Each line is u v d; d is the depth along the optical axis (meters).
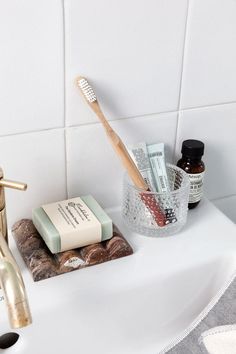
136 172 0.66
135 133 0.70
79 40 0.60
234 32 0.69
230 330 0.58
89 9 0.59
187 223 0.72
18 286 0.47
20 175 0.65
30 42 0.58
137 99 0.68
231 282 0.64
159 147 0.71
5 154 0.63
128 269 0.64
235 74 0.73
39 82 0.61
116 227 0.69
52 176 0.68
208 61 0.70
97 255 0.63
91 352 0.64
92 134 0.67
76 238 0.62
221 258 0.67
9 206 0.67
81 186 0.71
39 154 0.65
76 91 0.63
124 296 0.62
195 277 0.67
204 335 0.59
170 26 0.65
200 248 0.68
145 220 0.68
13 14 0.56
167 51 0.66
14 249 0.66
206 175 0.80
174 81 0.69
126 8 0.61
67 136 0.66
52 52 0.60
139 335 0.66
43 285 0.60
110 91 0.66
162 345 0.67
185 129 0.74
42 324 0.59
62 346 0.62
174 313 0.67
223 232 0.71
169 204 0.67
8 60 0.58
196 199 0.74
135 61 0.65
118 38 0.62
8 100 0.60
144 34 0.64
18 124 0.62
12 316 0.45
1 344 0.58
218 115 0.75
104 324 0.63
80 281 0.61
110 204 0.75
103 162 0.70
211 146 0.77
